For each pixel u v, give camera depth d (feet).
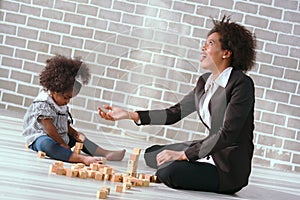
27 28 18.83
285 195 12.84
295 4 18.34
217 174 11.54
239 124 11.25
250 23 18.37
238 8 18.37
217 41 11.59
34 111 12.86
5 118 16.92
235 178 11.52
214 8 18.40
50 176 10.75
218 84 11.53
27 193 9.18
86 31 18.67
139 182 11.19
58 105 12.97
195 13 18.40
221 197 11.30
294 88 18.37
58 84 12.71
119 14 18.57
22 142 13.65
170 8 18.42
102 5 18.61
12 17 18.85
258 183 14.01
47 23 18.78
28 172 10.75
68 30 18.74
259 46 18.38
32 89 18.83
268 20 18.35
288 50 18.37
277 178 15.62
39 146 12.56
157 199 10.27
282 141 18.37
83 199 9.38
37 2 18.79
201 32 18.40
